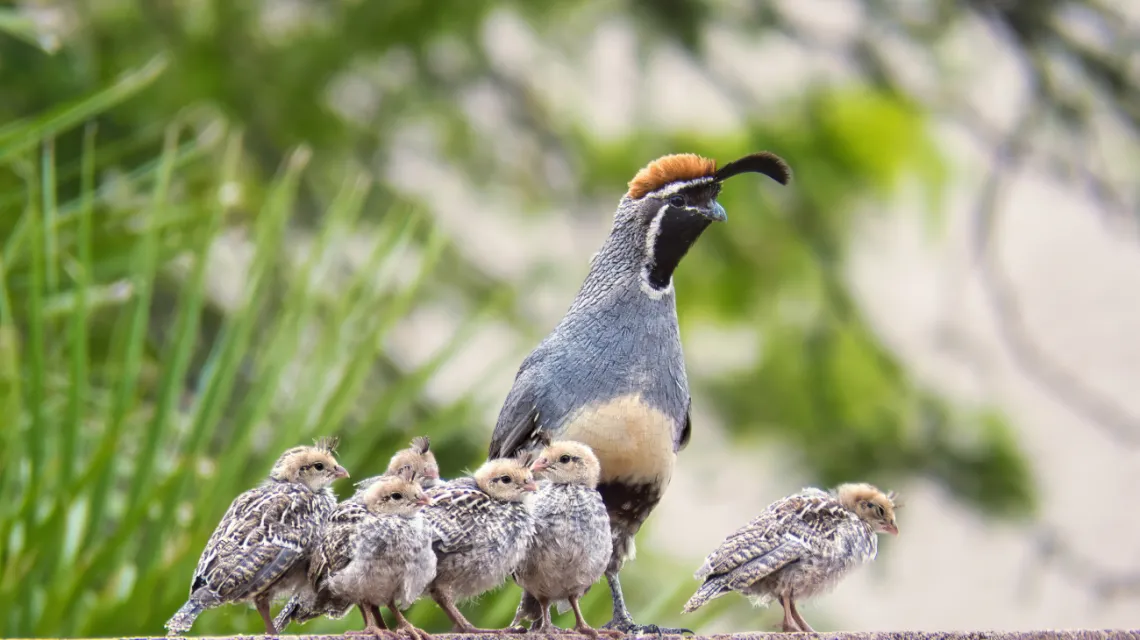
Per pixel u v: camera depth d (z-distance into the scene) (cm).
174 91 1436
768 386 1620
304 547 646
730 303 1623
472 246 1620
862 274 2017
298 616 690
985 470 1644
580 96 1720
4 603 729
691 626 948
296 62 1513
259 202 1356
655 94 1656
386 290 1066
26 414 886
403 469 724
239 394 1166
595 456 721
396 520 638
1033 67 1762
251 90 1497
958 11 1742
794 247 1638
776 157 815
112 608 745
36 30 1184
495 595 998
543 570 698
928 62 1752
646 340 791
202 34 1484
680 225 801
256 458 926
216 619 756
